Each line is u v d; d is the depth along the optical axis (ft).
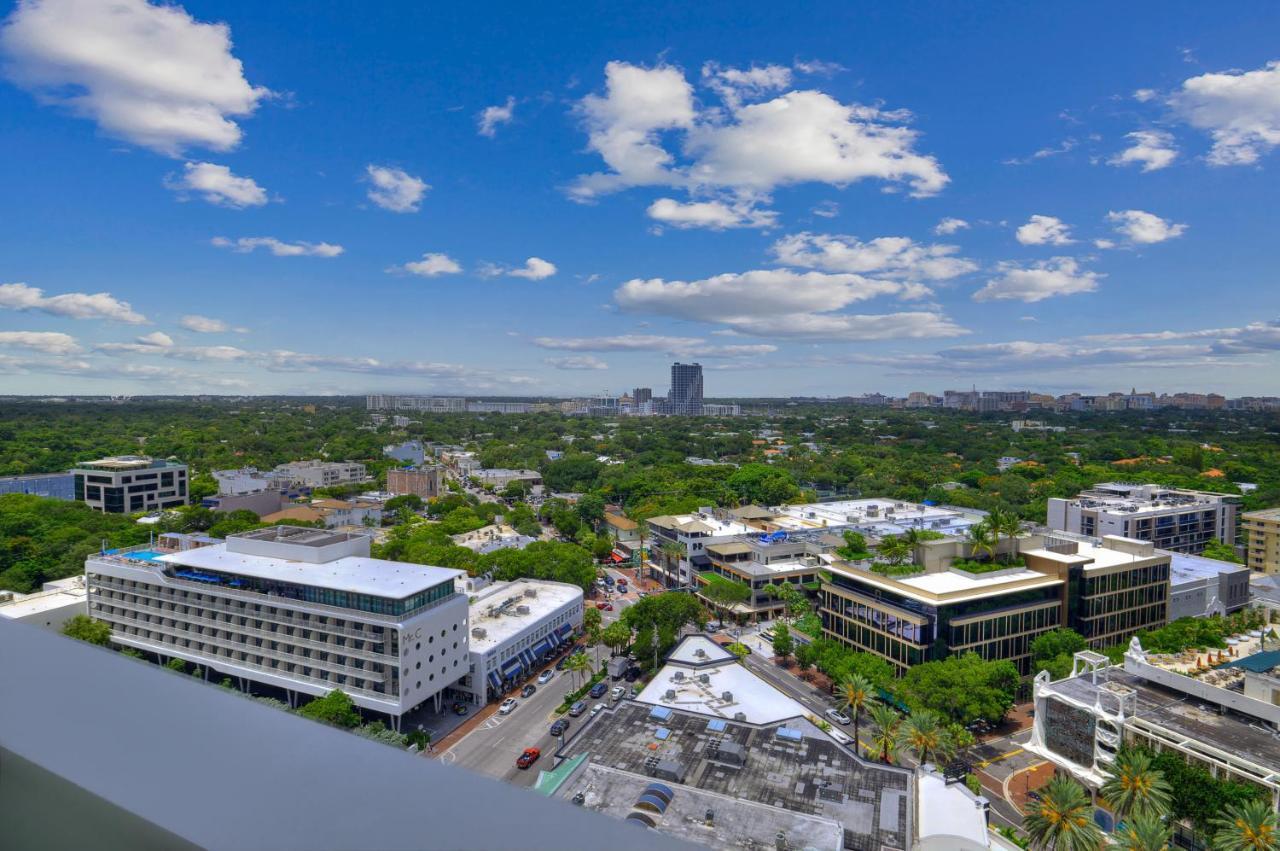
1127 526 332.19
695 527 321.11
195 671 208.13
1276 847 101.96
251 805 8.05
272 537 226.79
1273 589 269.85
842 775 125.80
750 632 262.06
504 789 8.23
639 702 152.56
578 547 313.32
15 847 10.17
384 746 9.29
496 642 210.18
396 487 555.69
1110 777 134.41
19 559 281.54
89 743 9.57
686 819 111.34
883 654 209.46
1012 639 206.69
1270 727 137.08
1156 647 206.28
